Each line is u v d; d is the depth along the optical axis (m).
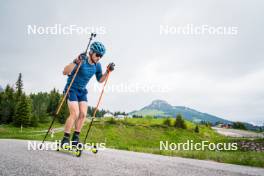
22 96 75.75
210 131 107.81
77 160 3.68
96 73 5.11
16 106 75.19
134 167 3.49
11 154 3.66
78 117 4.69
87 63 4.70
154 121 95.31
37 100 106.62
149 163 4.00
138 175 2.98
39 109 89.25
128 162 3.90
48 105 101.56
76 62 4.51
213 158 6.64
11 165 2.87
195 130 96.44
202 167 4.14
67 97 4.70
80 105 4.71
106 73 5.13
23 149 4.32
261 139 47.34
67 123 4.52
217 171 3.81
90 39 4.75
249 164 5.97
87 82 4.77
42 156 3.73
